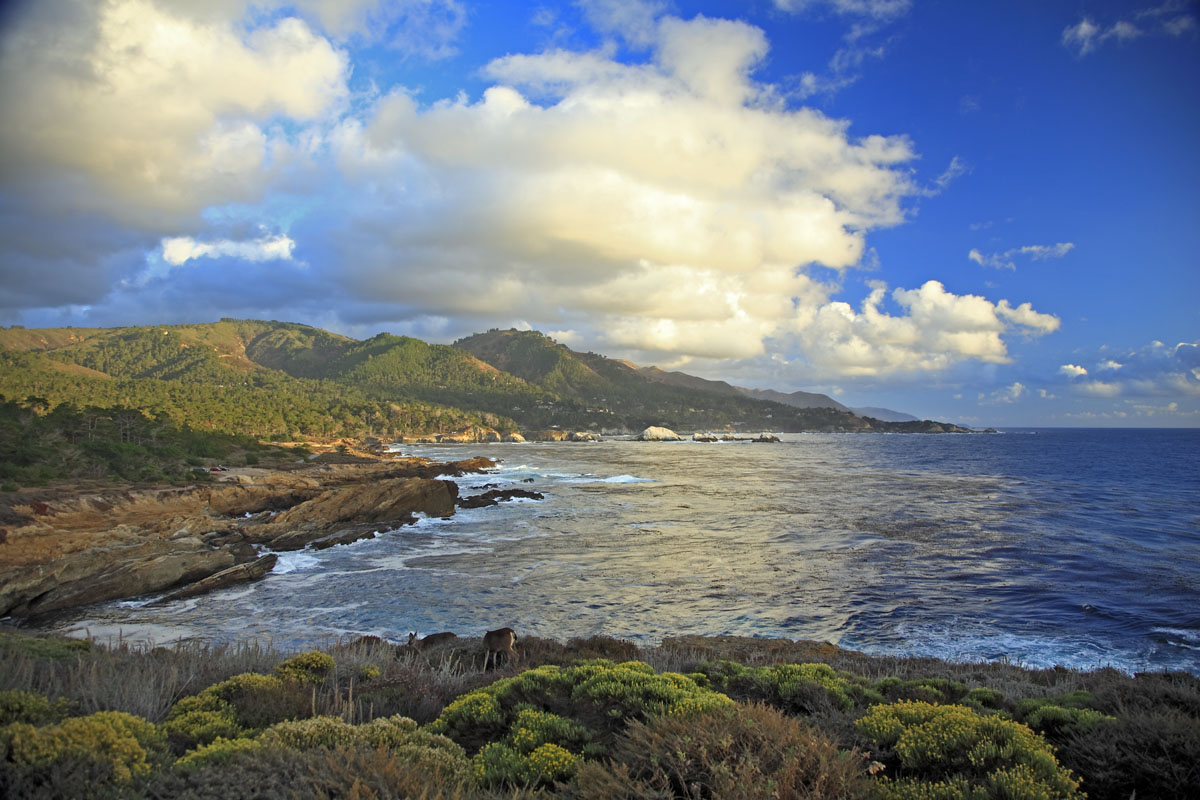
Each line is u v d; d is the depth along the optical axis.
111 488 45.25
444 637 14.64
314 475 70.38
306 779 4.69
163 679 8.52
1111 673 13.16
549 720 6.71
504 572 26.89
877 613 20.34
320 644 17.52
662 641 16.62
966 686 10.38
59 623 20.42
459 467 89.44
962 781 5.12
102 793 4.46
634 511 47.00
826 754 5.22
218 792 4.54
